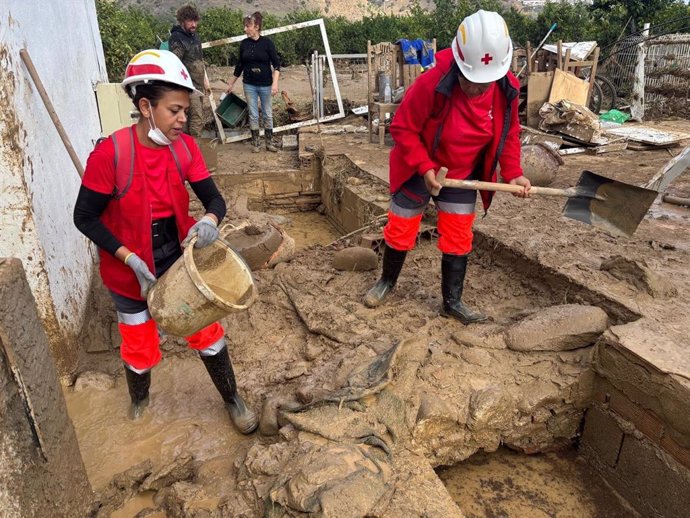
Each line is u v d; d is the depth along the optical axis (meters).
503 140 3.45
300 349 4.14
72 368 3.92
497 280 4.79
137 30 18.50
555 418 3.59
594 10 18.84
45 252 3.61
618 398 3.37
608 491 3.51
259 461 2.87
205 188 2.97
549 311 3.82
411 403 3.21
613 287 4.01
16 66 3.44
